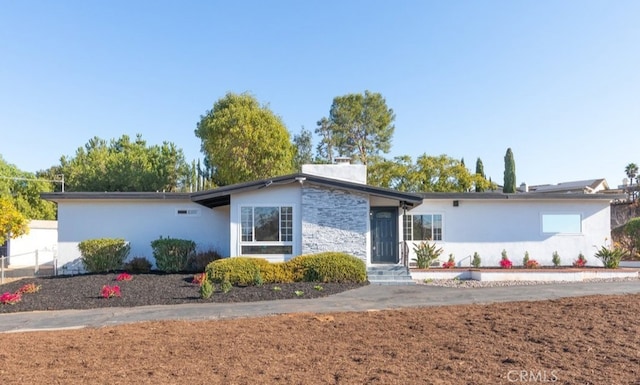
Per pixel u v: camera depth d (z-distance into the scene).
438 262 18.48
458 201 18.78
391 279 14.93
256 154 32.53
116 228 17.62
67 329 8.43
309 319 8.82
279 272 13.99
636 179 48.34
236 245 15.51
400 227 18.36
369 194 15.59
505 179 37.94
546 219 18.88
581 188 43.34
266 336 7.35
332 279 14.10
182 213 17.92
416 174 31.73
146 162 40.25
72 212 17.55
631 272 16.23
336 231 15.53
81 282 13.93
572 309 9.01
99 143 45.62
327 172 19.02
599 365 5.47
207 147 33.66
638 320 7.79
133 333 7.76
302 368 5.57
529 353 6.04
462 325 7.89
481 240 18.70
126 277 14.15
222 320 8.98
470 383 4.95
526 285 14.12
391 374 5.29
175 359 6.04
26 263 26.33
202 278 13.41
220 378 5.22
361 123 53.88
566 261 18.70
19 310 10.57
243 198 15.67
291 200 15.77
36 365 5.86
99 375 5.39
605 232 18.84
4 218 18.73
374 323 8.28
